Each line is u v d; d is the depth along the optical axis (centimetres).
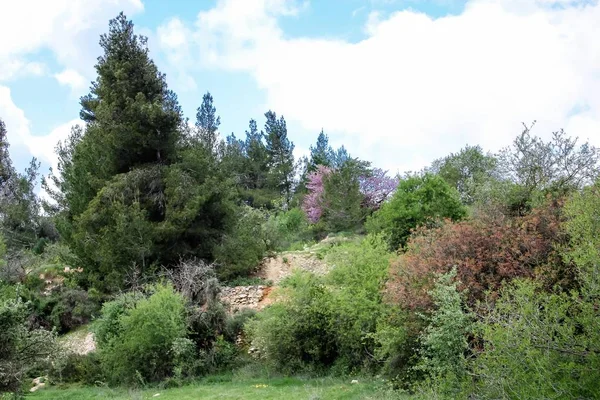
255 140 6194
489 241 1039
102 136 2411
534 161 1367
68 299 2323
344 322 1345
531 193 1251
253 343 1561
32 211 3994
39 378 1733
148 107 2339
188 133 2588
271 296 1553
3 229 3634
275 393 1173
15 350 1124
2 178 3997
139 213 2138
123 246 2103
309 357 1464
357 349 1320
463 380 715
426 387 791
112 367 1614
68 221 2630
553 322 564
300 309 1458
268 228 2942
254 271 2441
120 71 2483
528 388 498
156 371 1557
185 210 2178
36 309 2262
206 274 1905
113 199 2223
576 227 647
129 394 1351
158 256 2195
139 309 1576
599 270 539
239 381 1415
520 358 512
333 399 1045
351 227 3425
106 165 2422
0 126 4016
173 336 1562
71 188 2719
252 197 5378
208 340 1672
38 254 3416
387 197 3572
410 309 1065
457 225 1144
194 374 1536
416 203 1956
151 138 2380
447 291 884
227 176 2648
